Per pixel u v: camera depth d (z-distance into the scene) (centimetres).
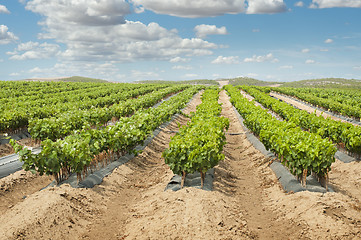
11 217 805
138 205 988
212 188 1073
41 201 864
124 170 1306
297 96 5291
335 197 930
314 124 1872
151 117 1858
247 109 2483
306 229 784
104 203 1009
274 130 1474
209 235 742
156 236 744
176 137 1245
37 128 1553
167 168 1334
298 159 1053
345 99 4016
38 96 3684
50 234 754
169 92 4981
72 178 1115
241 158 1661
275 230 830
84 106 2700
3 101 2881
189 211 834
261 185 1193
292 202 938
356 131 1427
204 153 1005
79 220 859
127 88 6184
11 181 1119
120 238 793
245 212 955
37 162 1023
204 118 1908
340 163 1416
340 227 752
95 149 1170
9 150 1616
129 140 1405
